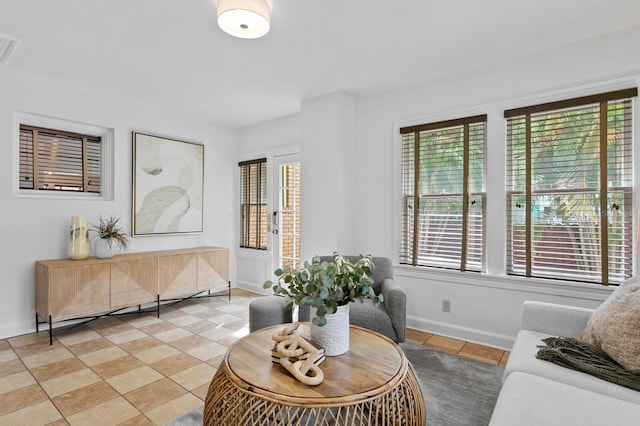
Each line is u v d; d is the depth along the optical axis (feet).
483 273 9.61
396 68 9.70
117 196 12.29
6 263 9.96
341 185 11.57
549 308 6.50
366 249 11.85
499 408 3.93
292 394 4.07
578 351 5.17
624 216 7.79
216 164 15.75
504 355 8.88
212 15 7.09
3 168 9.89
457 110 10.01
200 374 7.89
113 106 12.14
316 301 4.99
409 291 10.97
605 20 7.32
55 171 11.23
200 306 13.50
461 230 10.03
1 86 9.77
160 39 8.09
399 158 11.23
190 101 12.58
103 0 6.58
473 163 9.87
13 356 8.73
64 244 11.05
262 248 15.56
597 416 3.68
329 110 11.60
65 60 9.24
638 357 4.57
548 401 3.98
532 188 8.95
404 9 6.90
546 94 8.63
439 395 6.94
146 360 8.60
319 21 7.31
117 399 6.82
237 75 10.18
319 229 11.84
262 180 15.60
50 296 9.51
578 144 8.35
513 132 9.26
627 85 7.70
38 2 6.63
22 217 10.25
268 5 6.64
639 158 7.55
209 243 15.49
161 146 13.52
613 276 7.94
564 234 8.52
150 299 11.76
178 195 14.14
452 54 8.87
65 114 10.98
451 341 9.85
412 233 11.05
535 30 7.72
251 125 15.96
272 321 8.20
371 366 4.87
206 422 4.54
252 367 4.79
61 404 6.63
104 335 10.31
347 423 3.96
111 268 10.77
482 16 7.16
